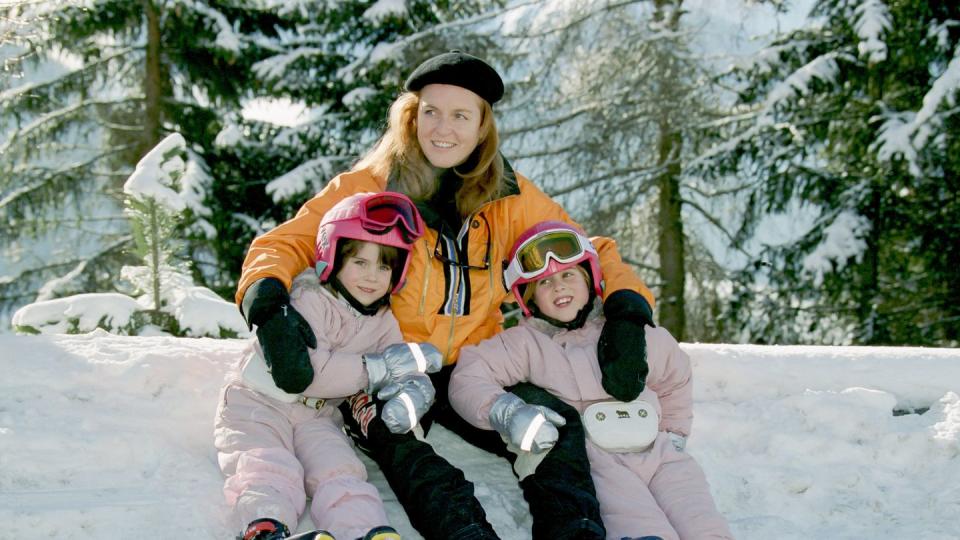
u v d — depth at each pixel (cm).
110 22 1139
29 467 256
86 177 1231
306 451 254
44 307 486
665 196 1139
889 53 1018
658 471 266
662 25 1077
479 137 295
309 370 246
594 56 1136
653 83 1084
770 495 291
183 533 237
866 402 324
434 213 288
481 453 299
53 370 300
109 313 489
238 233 1195
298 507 237
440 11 1257
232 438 254
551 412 257
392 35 1228
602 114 1118
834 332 1125
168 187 523
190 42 1168
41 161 1259
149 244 518
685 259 1184
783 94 1039
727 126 1132
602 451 264
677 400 288
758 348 366
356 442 276
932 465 301
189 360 315
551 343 288
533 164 1164
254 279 261
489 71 291
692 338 1176
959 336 1077
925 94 1036
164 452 271
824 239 1073
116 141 1238
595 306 300
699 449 312
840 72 1047
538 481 246
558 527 233
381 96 1184
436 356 263
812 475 298
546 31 1141
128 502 246
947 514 275
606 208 1133
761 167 1107
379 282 273
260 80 1207
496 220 303
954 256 1071
